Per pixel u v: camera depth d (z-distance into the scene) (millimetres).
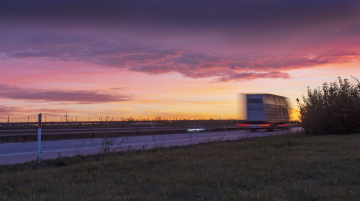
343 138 16609
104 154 11750
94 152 13492
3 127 30375
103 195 5480
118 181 6820
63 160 10508
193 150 12680
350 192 5574
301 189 5750
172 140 20922
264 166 8008
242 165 8516
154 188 6133
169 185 6277
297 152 11109
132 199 5219
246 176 7000
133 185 6426
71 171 8250
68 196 5523
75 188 6125
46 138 21172
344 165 8086
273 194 5477
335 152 10930
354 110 21547
